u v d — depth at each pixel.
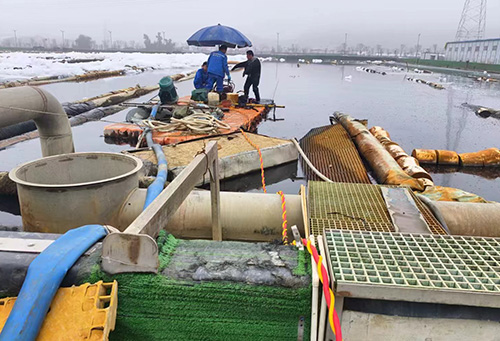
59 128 5.01
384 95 20.44
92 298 1.34
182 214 3.44
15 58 32.12
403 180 5.43
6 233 1.69
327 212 2.96
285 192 6.16
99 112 11.83
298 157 7.43
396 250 1.56
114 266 1.42
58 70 25.45
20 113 4.39
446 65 61.34
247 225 3.40
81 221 3.05
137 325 1.49
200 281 1.42
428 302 1.30
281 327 1.46
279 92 21.06
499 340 1.32
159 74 30.22
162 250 1.56
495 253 1.55
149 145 6.82
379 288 1.28
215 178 2.76
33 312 1.25
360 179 6.15
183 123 7.80
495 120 13.44
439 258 1.50
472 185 6.66
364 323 1.35
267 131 10.84
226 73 12.12
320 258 1.44
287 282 1.41
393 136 10.59
